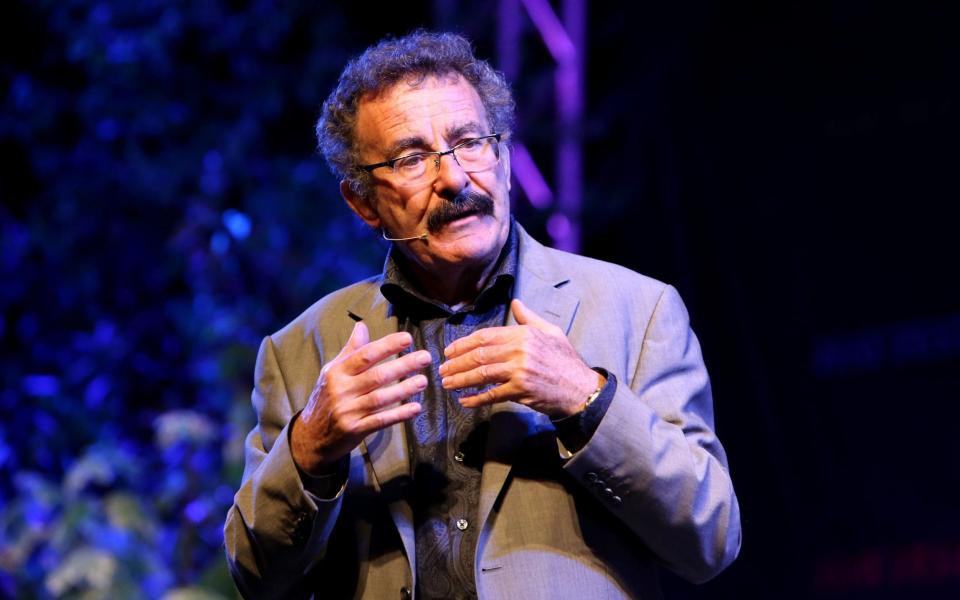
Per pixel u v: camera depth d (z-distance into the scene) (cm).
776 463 1731
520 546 557
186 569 1489
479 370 527
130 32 1847
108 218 1906
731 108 1762
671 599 1717
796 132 1753
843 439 1736
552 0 1841
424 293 641
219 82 1945
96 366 1848
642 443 536
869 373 1736
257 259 1803
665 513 542
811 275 1761
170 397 1867
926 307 1712
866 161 1734
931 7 1662
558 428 548
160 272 1880
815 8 1705
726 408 1756
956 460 1689
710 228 1767
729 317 1759
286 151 1981
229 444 1528
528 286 619
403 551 575
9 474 1770
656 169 1778
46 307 1923
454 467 587
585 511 570
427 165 596
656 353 600
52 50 1945
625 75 1781
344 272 1797
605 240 1817
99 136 1878
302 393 631
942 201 1694
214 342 1691
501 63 1769
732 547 568
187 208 1861
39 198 1934
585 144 1805
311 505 552
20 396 1859
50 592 1405
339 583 592
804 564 1711
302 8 1908
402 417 532
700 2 1709
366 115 612
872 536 1706
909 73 1694
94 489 1664
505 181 618
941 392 1698
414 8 1888
